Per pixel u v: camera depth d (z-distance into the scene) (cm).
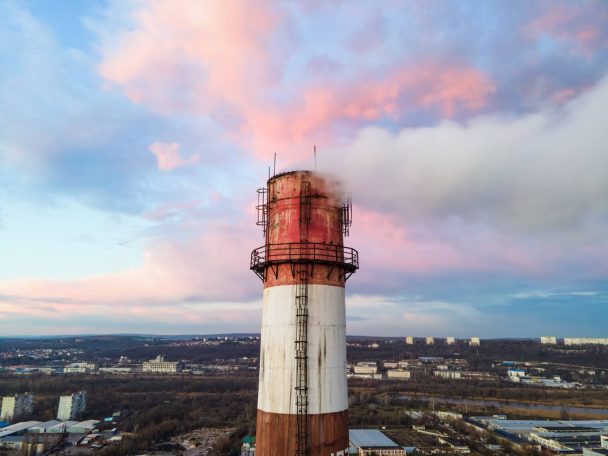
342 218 2484
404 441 16538
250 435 16200
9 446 15288
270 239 2394
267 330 2242
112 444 15075
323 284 2253
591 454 13800
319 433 2056
